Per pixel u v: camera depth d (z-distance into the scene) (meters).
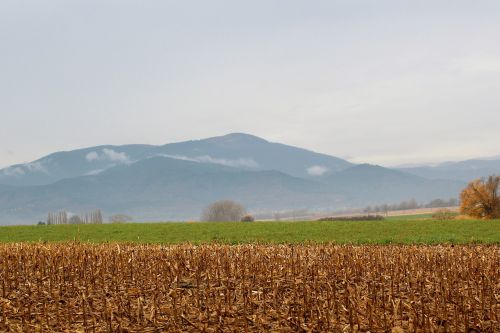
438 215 93.00
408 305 15.37
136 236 48.62
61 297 18.02
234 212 159.50
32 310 16.52
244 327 14.22
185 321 15.04
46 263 22.33
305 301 15.89
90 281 19.69
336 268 21.59
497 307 15.71
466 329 13.64
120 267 22.08
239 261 22.95
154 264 22.47
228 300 16.47
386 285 18.95
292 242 40.56
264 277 20.06
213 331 14.23
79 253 23.19
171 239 45.34
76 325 15.01
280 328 14.15
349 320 14.08
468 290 16.80
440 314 14.82
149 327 14.68
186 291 18.44
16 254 24.31
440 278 18.81
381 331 13.73
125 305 16.75
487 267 20.80
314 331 13.90
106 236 49.09
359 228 53.84
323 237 45.19
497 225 53.59
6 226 60.91
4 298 17.84
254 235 47.47
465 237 41.72
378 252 25.50
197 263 22.16
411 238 41.62
